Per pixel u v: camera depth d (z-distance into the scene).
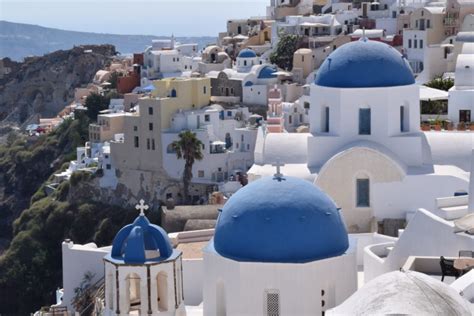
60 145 178.88
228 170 127.50
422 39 147.00
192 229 74.25
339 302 41.06
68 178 144.00
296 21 184.38
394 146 63.12
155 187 130.62
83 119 176.75
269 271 40.47
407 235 45.31
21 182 179.50
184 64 184.88
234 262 40.88
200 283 51.97
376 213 61.44
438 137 64.62
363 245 52.81
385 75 63.41
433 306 25.22
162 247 41.00
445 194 61.53
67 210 136.50
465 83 101.06
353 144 62.62
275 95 101.00
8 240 175.00
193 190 127.38
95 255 58.84
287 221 41.09
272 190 42.06
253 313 40.81
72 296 59.19
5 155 190.00
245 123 134.88
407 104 64.25
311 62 158.25
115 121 149.12
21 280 128.38
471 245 42.28
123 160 134.25
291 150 65.81
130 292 40.78
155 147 130.50
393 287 25.97
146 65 186.50
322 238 41.28
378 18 176.25
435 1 171.50
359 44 64.94
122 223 130.88
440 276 39.81
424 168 62.59
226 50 192.12
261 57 176.25
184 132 126.62
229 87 153.25
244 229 41.41
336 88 63.44
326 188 61.50
